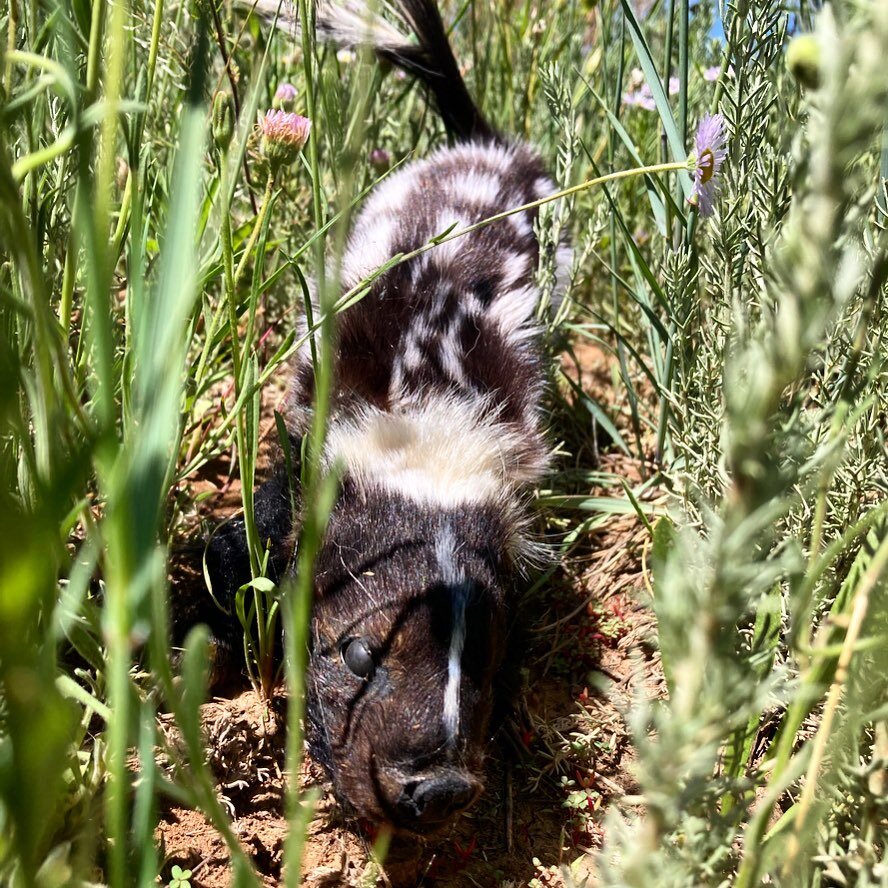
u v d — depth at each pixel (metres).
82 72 0.19
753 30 0.25
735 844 0.16
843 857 0.14
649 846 0.11
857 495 0.20
